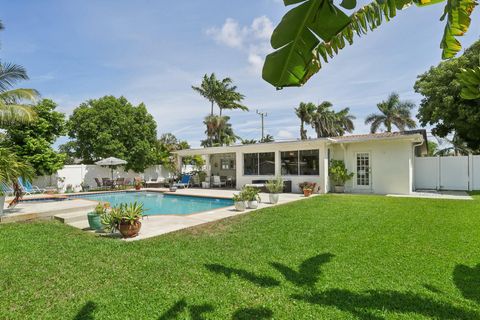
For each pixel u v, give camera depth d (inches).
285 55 87.0
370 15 103.8
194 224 291.1
